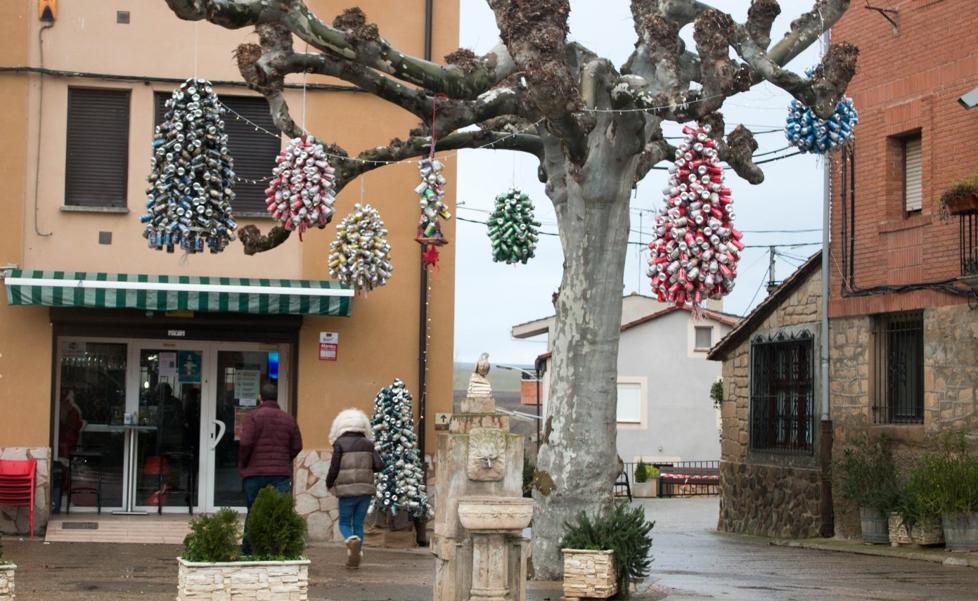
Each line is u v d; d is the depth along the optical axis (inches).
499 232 572.4
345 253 482.0
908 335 796.0
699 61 478.9
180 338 708.7
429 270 724.0
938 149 768.9
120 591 464.8
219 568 381.4
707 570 614.5
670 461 1795.0
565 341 512.1
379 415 689.0
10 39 693.3
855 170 836.6
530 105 484.4
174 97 406.9
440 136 498.0
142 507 707.4
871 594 512.1
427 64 459.8
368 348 716.0
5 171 689.6
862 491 786.8
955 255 748.6
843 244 842.2
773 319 933.8
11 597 371.2
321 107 716.7
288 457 526.3
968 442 729.0
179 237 408.2
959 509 701.9
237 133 711.7
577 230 510.3
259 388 719.1
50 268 691.4
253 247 493.7
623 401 1800.0
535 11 423.5
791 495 892.6
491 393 433.7
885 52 814.5
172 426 713.0
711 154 383.2
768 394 936.9
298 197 420.2
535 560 506.3
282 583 386.3
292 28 438.6
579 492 503.2
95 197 699.4
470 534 407.5
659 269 386.0
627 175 505.4
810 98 477.7
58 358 696.4
